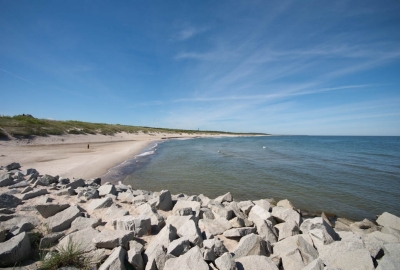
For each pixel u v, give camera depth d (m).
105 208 6.23
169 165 19.89
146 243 4.46
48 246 3.92
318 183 14.05
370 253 4.09
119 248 3.62
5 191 6.91
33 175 9.08
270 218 6.10
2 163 13.85
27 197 6.53
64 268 3.27
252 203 7.71
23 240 3.46
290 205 8.97
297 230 5.51
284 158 26.34
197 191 12.08
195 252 3.69
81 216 5.11
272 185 13.44
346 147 48.06
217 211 6.88
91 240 4.00
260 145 52.34
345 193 12.00
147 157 24.91
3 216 4.66
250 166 19.94
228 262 3.58
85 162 17.02
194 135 113.62
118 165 18.30
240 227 5.52
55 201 6.61
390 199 11.11
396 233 6.61
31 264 3.33
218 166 19.67
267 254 4.49
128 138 51.56
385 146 52.50
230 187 12.88
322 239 4.76
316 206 10.16
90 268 3.37
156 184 13.24
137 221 4.81
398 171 18.23
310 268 3.59
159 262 3.61
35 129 27.86
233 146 47.53
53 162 15.93
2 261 3.14
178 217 5.54
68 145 27.36
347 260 3.97
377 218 8.87
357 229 7.36
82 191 7.53
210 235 4.99
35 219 4.84
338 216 9.12
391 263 3.67
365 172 17.69
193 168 18.53
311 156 29.05
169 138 75.81
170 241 4.26
